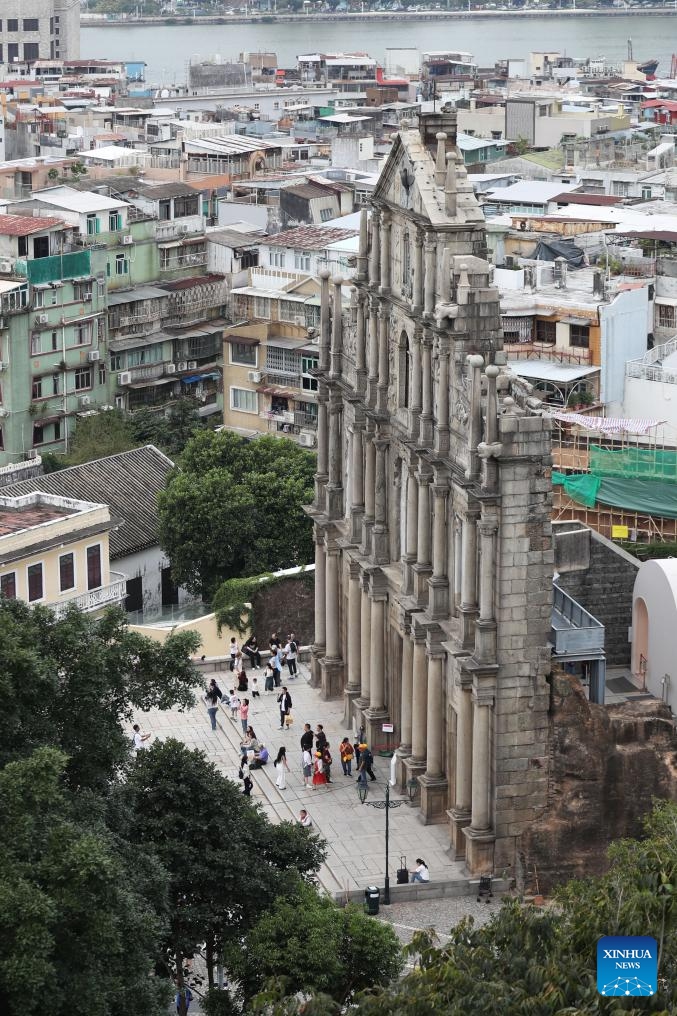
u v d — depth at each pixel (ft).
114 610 297.12
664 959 229.45
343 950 281.74
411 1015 218.38
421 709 370.73
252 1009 245.86
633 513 545.03
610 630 411.54
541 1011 215.10
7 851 237.45
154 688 295.89
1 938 229.45
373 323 386.52
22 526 469.57
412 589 368.68
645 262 650.84
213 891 292.61
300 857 307.78
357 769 391.86
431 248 351.46
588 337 601.62
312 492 525.75
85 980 239.50
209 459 551.59
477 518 338.34
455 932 241.76
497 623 338.34
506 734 342.64
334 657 426.92
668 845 264.31
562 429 561.84
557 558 404.16
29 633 277.23
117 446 655.35
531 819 346.95
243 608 459.73
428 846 359.87
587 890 256.11
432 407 357.20
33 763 245.65
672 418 580.30
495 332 344.49
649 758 347.77
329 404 417.28
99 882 238.27
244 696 429.79
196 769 303.48
